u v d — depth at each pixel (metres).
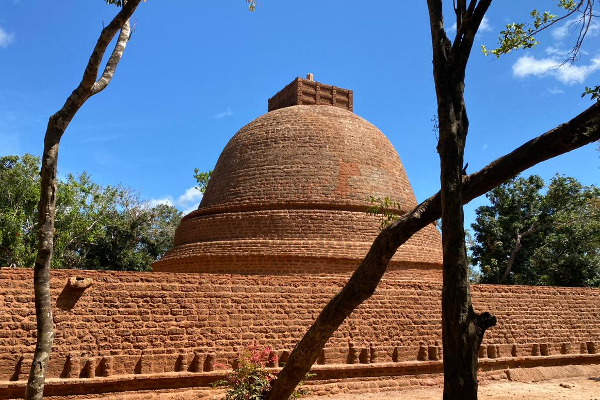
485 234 42.16
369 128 25.66
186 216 25.02
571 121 7.14
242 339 15.41
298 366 9.63
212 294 15.48
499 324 19.67
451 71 8.27
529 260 40.66
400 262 21.50
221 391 14.59
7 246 31.72
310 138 23.61
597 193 40.31
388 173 24.09
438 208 8.31
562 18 9.84
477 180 7.98
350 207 22.11
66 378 13.32
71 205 34.97
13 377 12.89
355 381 16.44
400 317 17.69
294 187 22.33
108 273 14.52
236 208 22.62
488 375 18.84
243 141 24.84
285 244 20.84
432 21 8.63
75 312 13.91
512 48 10.50
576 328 21.12
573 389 17.97
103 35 8.61
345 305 9.09
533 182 42.03
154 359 14.35
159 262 24.05
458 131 8.02
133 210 44.69
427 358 17.61
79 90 8.80
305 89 27.55
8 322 13.15
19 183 34.28
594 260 35.34
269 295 16.12
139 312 14.55
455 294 7.49
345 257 20.55
